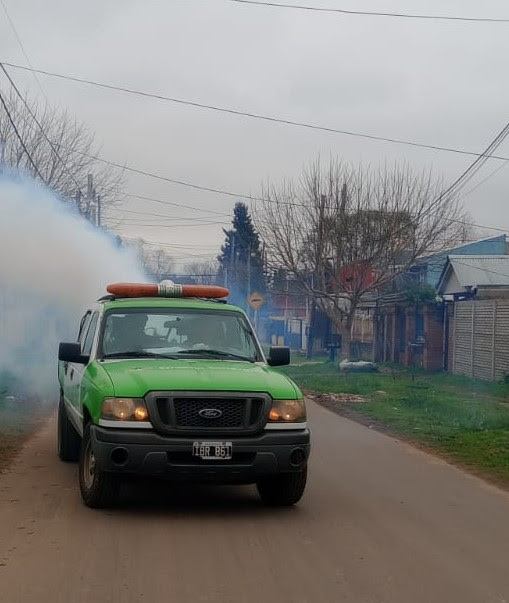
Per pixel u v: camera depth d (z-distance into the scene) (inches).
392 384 972.6
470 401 791.7
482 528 307.9
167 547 270.1
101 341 355.3
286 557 262.5
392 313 1421.0
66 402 416.2
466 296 1180.5
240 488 371.6
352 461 454.3
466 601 226.1
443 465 448.5
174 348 357.1
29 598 220.5
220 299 397.4
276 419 309.6
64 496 343.0
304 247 1293.1
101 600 219.9
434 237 1267.2
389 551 273.1
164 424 299.4
